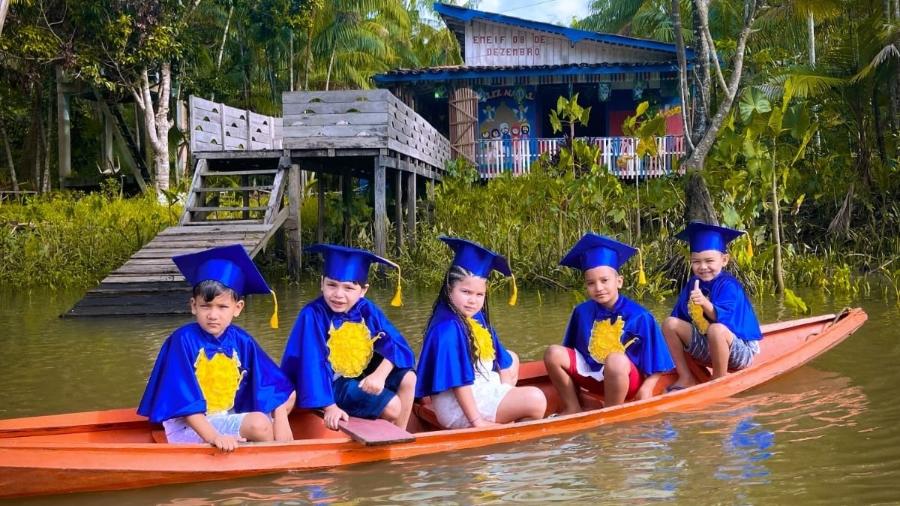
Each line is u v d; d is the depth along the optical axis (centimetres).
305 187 2022
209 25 2436
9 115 2631
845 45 1464
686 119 1144
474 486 395
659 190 1197
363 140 1353
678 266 1134
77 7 1889
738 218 1057
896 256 1243
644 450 444
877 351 691
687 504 369
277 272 1488
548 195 1348
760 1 1095
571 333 549
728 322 567
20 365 741
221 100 2377
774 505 366
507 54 2038
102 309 1068
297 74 2647
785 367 595
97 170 2686
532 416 484
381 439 420
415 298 1172
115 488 394
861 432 470
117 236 1555
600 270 524
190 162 2477
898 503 365
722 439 461
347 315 470
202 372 431
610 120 2084
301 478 409
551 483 397
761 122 1065
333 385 471
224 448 407
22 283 1447
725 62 1811
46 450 389
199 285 433
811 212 1490
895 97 1523
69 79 2170
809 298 1045
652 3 2445
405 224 1666
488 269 492
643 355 523
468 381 477
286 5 2178
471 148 1961
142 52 1917
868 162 1455
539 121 2069
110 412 447
